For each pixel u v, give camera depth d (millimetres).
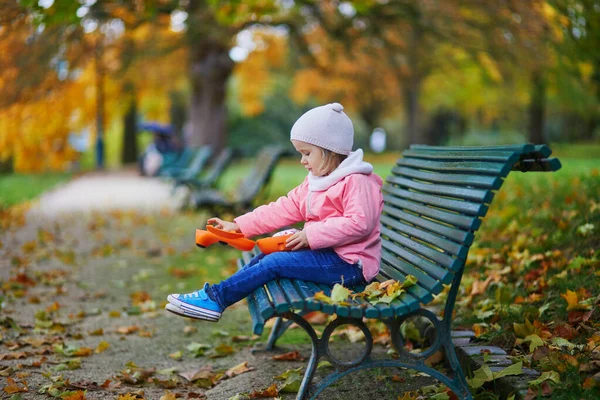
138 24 11703
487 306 3980
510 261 4711
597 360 2893
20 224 9523
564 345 3135
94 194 14555
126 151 30656
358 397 3129
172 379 3527
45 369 3732
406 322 3998
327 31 13938
